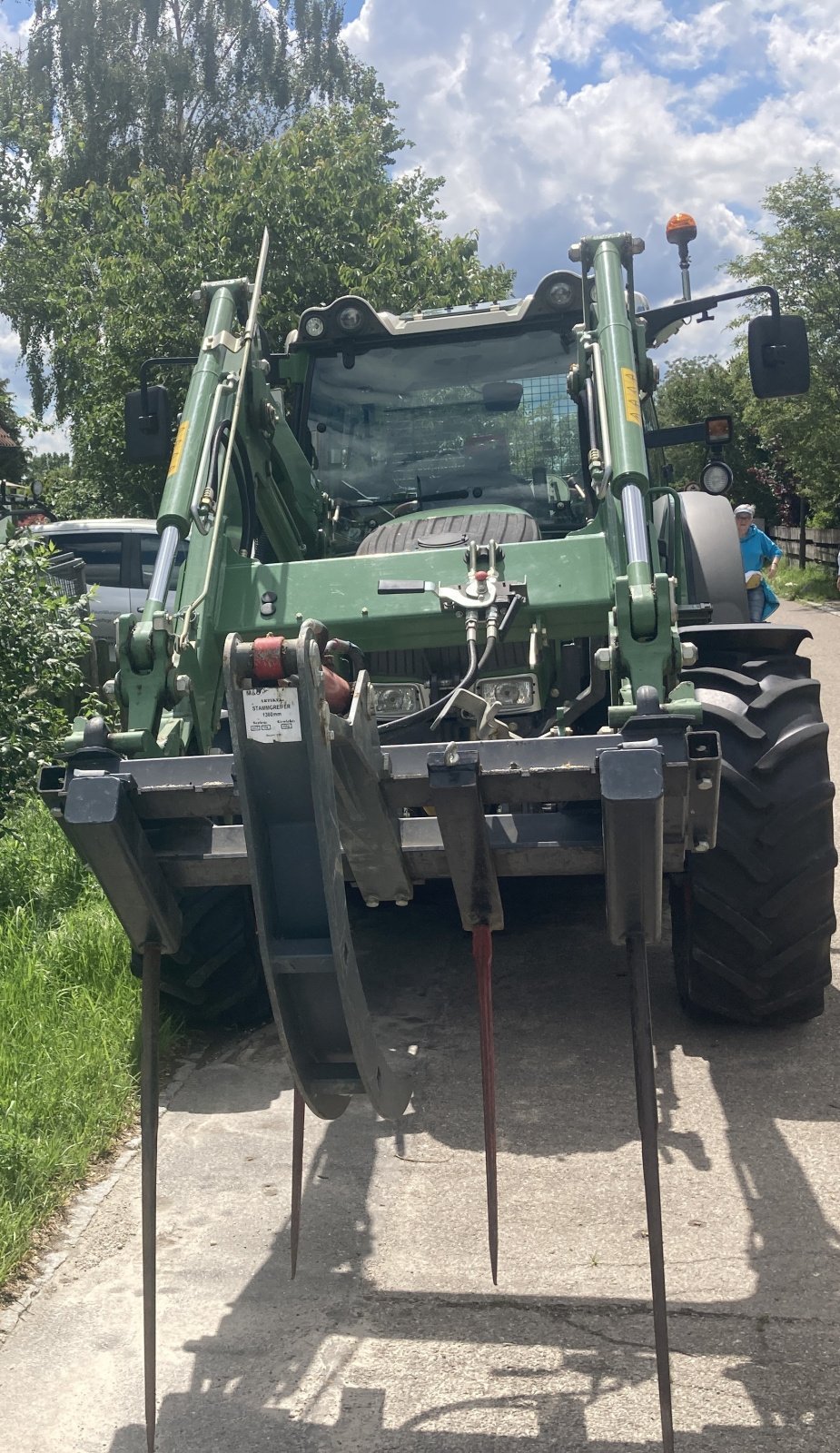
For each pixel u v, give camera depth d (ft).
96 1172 11.93
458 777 8.35
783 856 13.41
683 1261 10.07
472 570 13.28
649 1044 8.21
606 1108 12.76
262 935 7.82
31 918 18.13
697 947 13.82
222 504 13.79
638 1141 12.07
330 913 7.77
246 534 15.51
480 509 15.90
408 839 9.20
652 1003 15.35
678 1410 8.39
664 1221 10.68
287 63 93.86
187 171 90.89
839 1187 11.08
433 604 13.55
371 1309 9.68
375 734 8.97
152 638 11.47
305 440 18.40
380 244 52.70
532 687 13.99
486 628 13.14
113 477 56.03
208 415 14.23
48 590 21.71
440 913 19.35
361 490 18.22
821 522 102.37
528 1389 8.69
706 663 14.38
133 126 91.97
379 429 18.21
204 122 93.45
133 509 57.00
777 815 13.33
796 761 13.52
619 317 14.39
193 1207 11.25
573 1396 8.60
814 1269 9.90
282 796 7.86
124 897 8.69
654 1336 8.77
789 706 13.75
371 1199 11.28
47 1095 12.69
